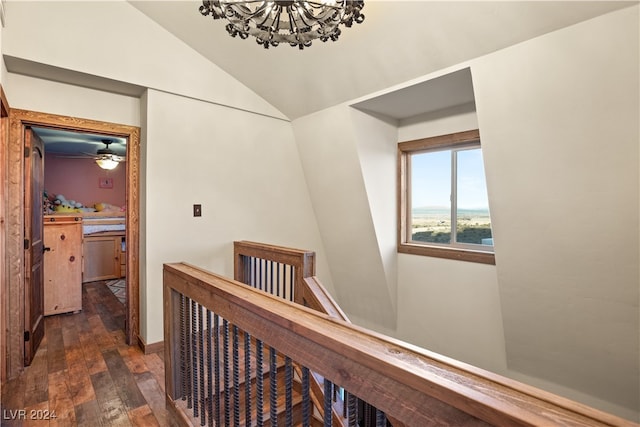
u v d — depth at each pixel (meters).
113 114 2.93
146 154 2.86
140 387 2.37
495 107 2.18
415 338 3.63
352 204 3.58
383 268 3.63
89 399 2.22
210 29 2.73
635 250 1.98
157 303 2.95
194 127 3.11
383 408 0.81
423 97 2.85
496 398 0.65
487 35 1.99
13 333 2.51
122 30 2.67
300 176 3.93
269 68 3.05
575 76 1.83
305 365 1.04
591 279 2.22
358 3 1.58
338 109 3.19
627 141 1.80
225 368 1.57
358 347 0.88
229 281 1.66
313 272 2.50
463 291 3.21
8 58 2.25
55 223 3.82
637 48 1.62
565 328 2.50
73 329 3.41
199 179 3.16
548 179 2.15
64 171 6.13
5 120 2.41
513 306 2.69
